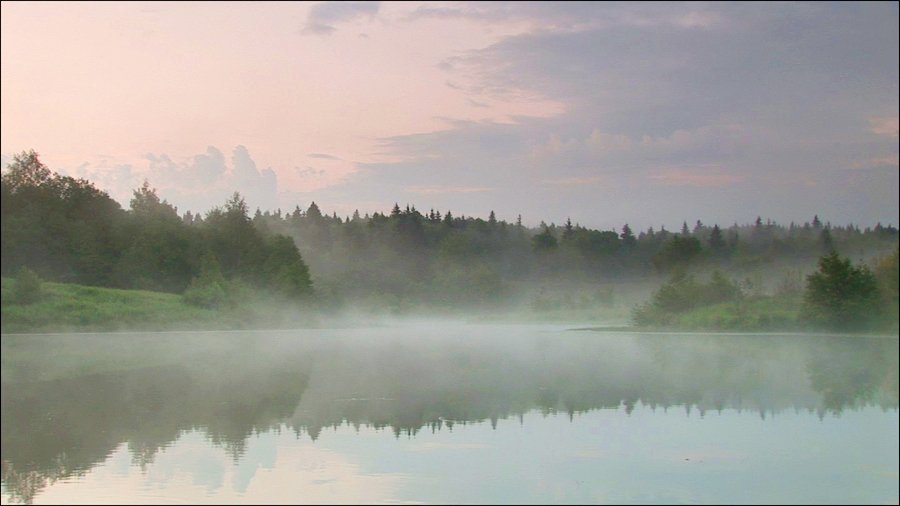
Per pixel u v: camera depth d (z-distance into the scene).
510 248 148.50
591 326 95.50
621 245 130.38
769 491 18.44
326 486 19.06
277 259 107.31
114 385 36.22
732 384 35.00
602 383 35.66
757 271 79.62
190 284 93.25
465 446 22.92
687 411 28.31
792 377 36.94
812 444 23.11
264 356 52.00
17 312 69.69
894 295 57.66
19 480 19.62
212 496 18.31
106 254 91.25
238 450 22.58
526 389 33.88
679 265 93.19
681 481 19.38
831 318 57.56
